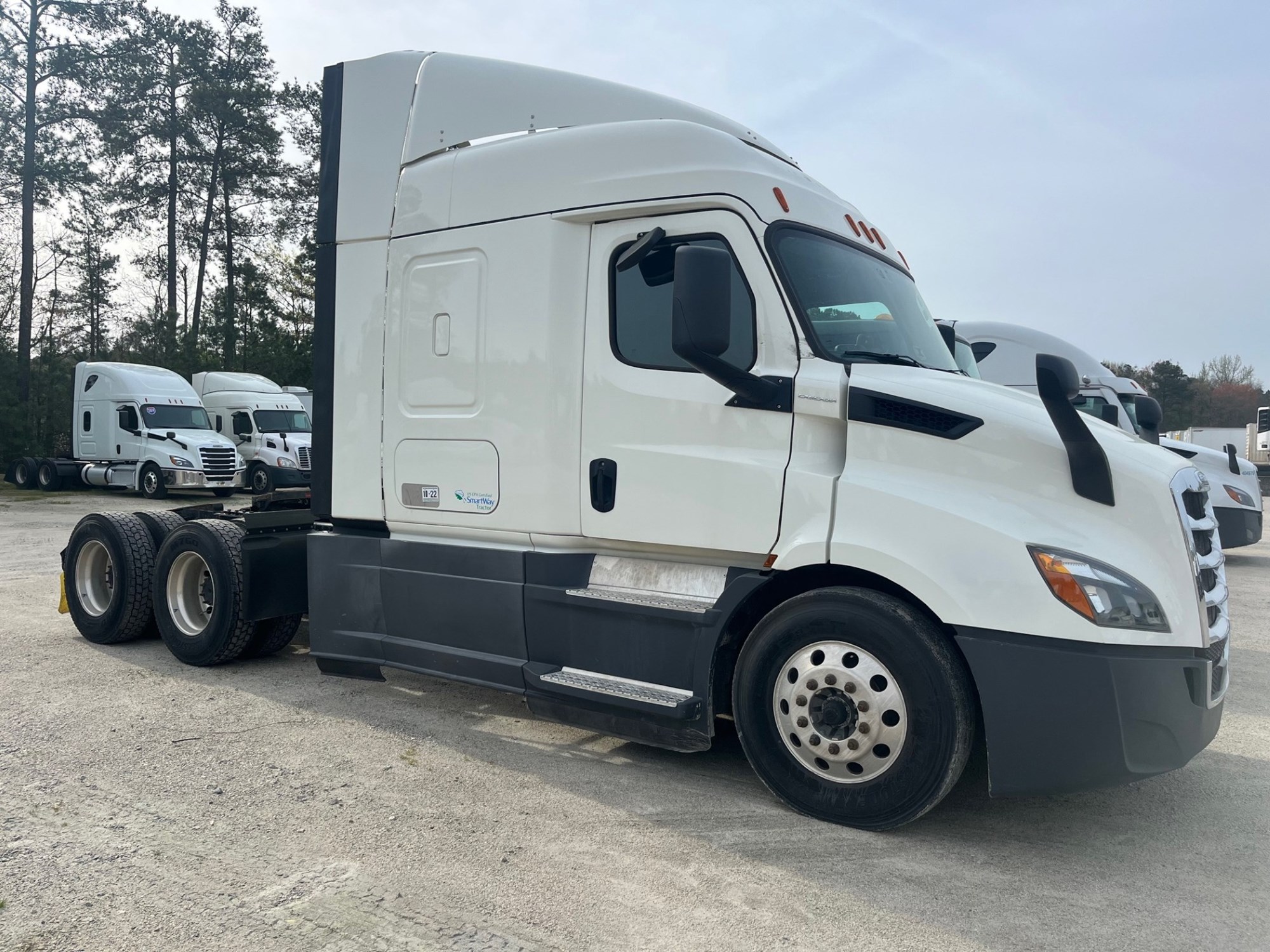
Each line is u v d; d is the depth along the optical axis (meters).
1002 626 3.20
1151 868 3.28
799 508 3.61
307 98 40.22
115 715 4.85
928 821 3.67
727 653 3.94
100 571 6.61
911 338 4.30
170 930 2.72
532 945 2.67
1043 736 3.17
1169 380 71.69
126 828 3.43
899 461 3.52
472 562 4.54
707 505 3.83
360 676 5.07
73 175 32.53
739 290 3.86
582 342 4.23
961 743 3.31
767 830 3.53
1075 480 3.28
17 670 5.80
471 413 4.52
